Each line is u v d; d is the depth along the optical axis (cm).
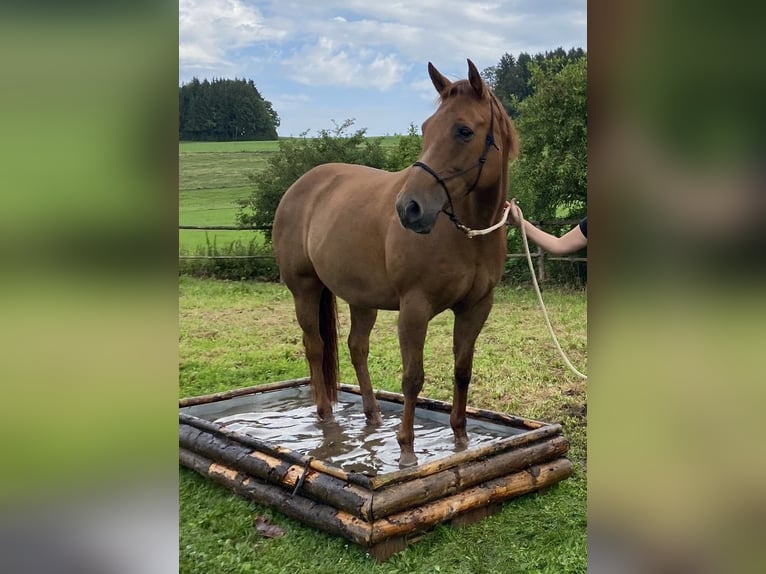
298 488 267
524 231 271
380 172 331
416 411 371
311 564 240
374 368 513
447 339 598
